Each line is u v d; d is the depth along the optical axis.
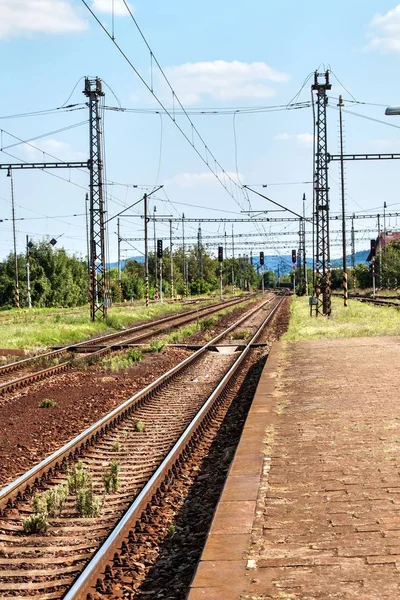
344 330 38.41
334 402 15.58
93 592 7.25
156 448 14.16
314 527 7.66
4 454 13.30
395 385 17.73
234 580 6.37
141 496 10.03
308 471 9.94
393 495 8.66
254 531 7.62
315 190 49.81
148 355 32.41
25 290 102.31
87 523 9.68
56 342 39.03
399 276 121.75
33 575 7.85
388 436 11.92
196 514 9.83
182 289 153.88
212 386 22.64
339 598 5.92
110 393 21.19
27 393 21.23
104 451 14.05
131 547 8.62
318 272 51.25
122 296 125.75
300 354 26.75
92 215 48.84
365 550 6.94
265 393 17.44
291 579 6.34
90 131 46.38
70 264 119.12
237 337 40.12
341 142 48.62
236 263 199.38
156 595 7.22
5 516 10.02
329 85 47.81
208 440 14.84
